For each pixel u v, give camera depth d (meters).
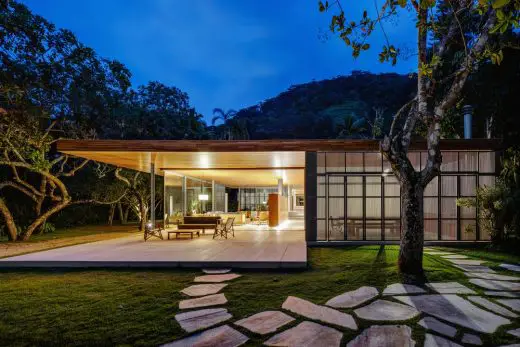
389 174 8.80
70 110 11.64
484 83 11.68
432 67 4.70
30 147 10.59
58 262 6.09
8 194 14.42
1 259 6.19
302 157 9.62
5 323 3.40
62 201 11.71
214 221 10.59
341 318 3.50
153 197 10.41
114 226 17.19
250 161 10.64
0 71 9.08
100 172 14.79
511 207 7.41
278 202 13.84
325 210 8.88
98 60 11.06
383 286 4.58
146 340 3.02
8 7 8.89
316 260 6.51
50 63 10.04
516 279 4.92
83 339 3.03
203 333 3.16
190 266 6.00
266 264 5.89
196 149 8.52
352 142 8.33
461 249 7.71
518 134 10.23
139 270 5.85
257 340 3.02
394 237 9.08
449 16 5.54
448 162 9.59
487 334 3.11
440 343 2.94
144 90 26.06
